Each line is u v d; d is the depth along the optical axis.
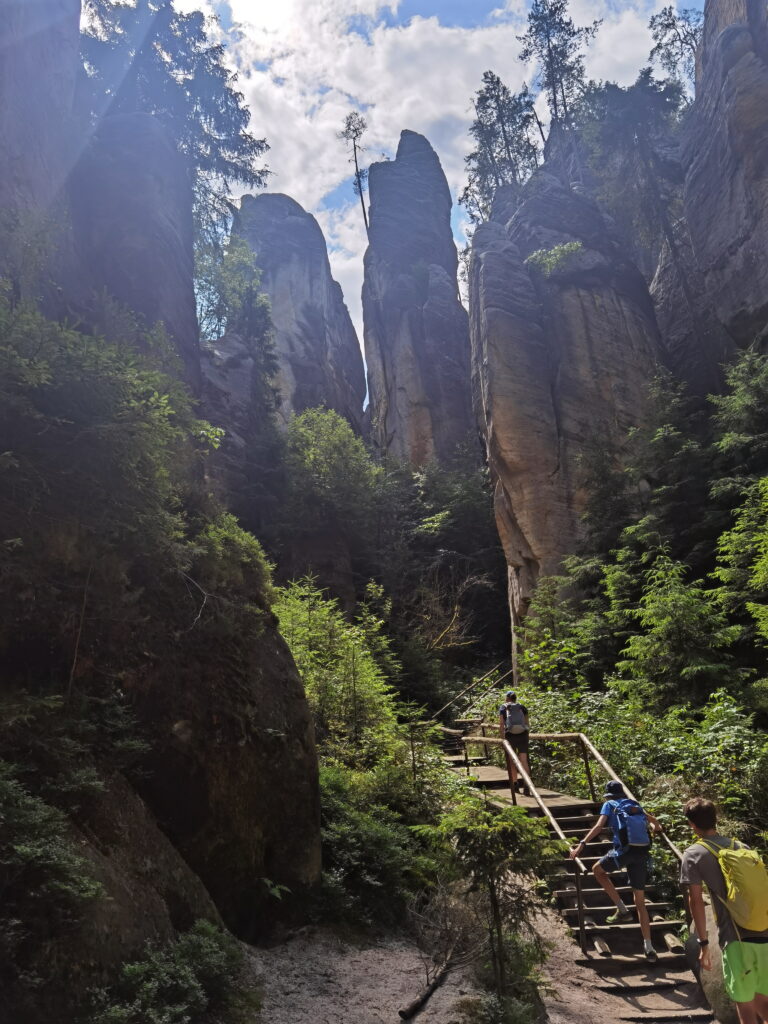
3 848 3.66
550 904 7.54
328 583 26.06
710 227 26.11
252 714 6.66
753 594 13.60
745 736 10.02
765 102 23.53
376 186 61.47
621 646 17.52
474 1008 4.88
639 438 22.75
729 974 3.96
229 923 5.73
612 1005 5.80
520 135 52.66
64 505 5.63
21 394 5.48
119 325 12.88
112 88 25.34
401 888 7.11
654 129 33.88
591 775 10.05
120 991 3.82
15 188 13.27
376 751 10.73
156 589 6.39
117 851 4.60
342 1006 4.88
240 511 26.52
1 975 3.29
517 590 25.12
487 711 16.05
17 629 5.12
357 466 29.75
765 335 22.16
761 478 15.21
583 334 28.12
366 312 53.19
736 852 4.14
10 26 14.20
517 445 25.89
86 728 5.02
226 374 33.16
